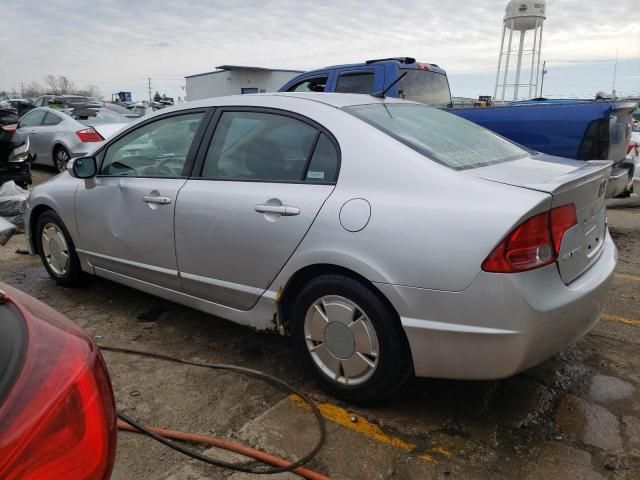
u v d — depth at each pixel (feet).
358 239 8.51
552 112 18.75
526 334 7.64
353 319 8.91
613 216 26.35
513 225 7.48
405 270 8.09
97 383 4.70
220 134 11.03
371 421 8.97
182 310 13.69
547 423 8.97
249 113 10.75
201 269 10.87
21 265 17.35
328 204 8.94
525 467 7.91
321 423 8.79
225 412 9.23
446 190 8.16
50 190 14.46
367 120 9.59
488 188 7.97
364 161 8.96
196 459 7.98
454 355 8.02
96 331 12.45
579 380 10.34
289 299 10.00
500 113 19.81
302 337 9.66
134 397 9.65
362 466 7.89
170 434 8.48
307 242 9.09
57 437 4.03
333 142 9.43
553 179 8.25
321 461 7.99
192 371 10.59
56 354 4.60
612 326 12.80
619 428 8.84
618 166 21.18
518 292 7.52
